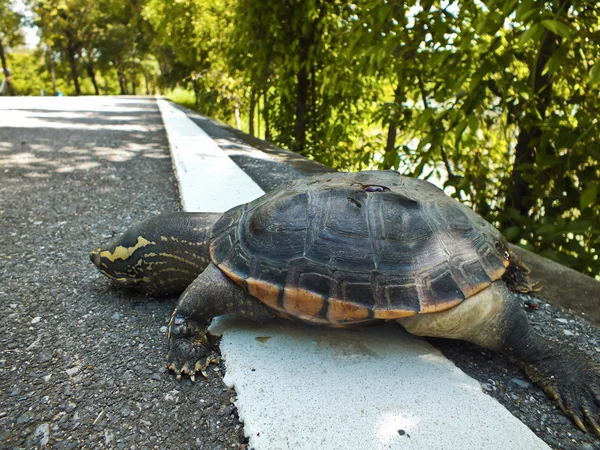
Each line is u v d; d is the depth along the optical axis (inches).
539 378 10.0
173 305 13.6
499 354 11.2
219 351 11.0
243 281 10.9
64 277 15.0
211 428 8.8
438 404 9.1
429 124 22.7
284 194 12.3
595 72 14.1
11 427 8.8
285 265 10.8
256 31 45.3
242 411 8.9
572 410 9.2
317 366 10.3
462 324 10.4
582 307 13.9
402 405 9.1
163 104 89.4
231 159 30.0
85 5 236.1
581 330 12.6
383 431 8.4
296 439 8.2
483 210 26.0
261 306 11.4
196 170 25.3
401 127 31.0
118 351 11.2
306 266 10.6
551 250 19.7
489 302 10.5
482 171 27.5
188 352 10.6
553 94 23.0
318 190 12.0
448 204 12.2
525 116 21.8
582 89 24.2
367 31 26.4
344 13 40.5
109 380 10.1
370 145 44.9
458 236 11.3
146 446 8.4
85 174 28.0
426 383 9.8
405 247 10.8
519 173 24.6
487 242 11.6
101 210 21.4
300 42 44.8
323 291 10.3
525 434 8.4
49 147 36.3
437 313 10.3
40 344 11.4
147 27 133.0
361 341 11.3
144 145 38.9
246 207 13.0
